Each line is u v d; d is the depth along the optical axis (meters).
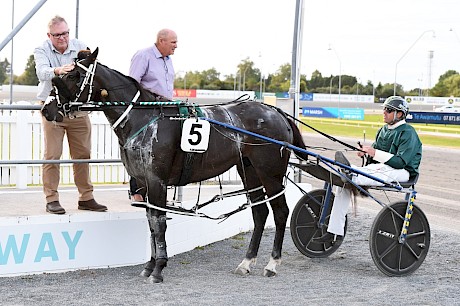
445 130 26.66
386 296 5.21
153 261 5.66
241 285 5.45
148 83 6.18
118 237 5.94
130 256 6.02
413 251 6.00
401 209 5.97
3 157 7.87
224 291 5.23
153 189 5.38
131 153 5.39
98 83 5.34
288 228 8.08
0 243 5.40
